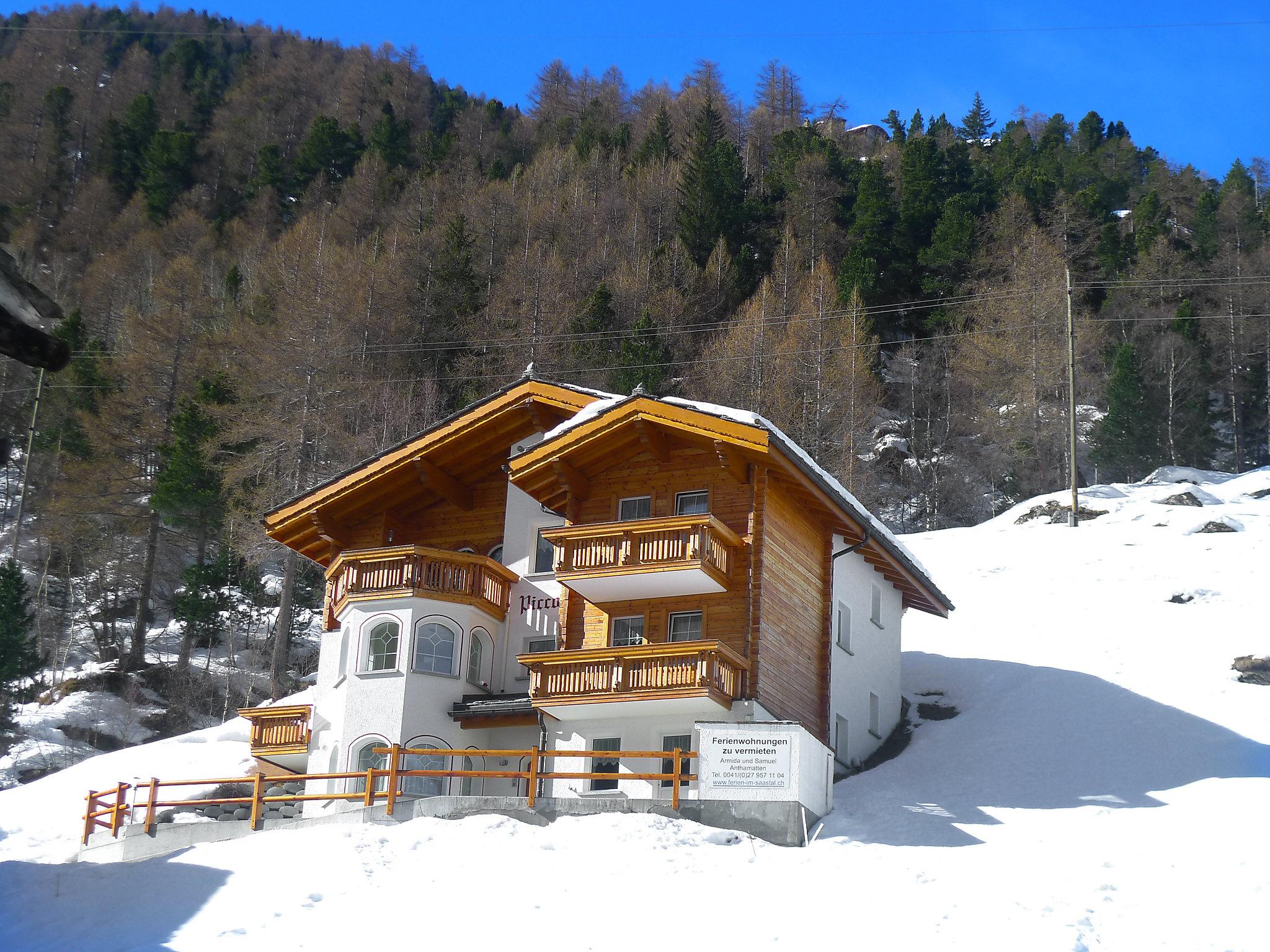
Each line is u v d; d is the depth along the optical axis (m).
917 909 21.95
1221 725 32.03
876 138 163.50
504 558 34.88
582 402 34.22
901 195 110.94
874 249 97.88
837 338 75.81
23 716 53.12
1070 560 49.06
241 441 59.47
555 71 168.50
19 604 52.31
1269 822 25.89
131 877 24.00
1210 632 39.44
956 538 55.00
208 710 56.00
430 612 32.41
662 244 90.44
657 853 23.95
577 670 29.95
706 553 29.64
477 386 72.75
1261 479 64.81
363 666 32.19
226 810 32.44
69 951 21.09
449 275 81.12
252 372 64.69
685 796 28.69
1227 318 95.38
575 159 113.88
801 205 104.19
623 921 21.38
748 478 31.61
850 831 26.80
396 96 147.25
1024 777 30.66
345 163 122.81
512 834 24.94
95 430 66.50
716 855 24.22
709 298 88.00
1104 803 28.53
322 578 61.72
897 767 32.56
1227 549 48.00
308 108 143.12
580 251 94.25
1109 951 20.92
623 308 83.12
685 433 31.45
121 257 102.50
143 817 33.00
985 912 21.86
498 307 78.94
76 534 63.72
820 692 32.75
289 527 37.09
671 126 133.62
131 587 64.62
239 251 106.12
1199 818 26.62
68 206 114.00
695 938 20.83
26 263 98.06
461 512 36.34
